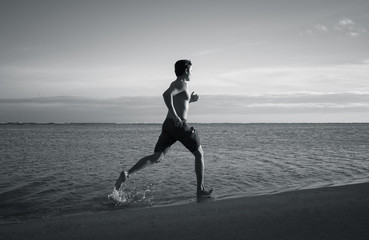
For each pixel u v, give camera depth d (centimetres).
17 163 995
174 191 528
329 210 301
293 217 281
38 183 625
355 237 222
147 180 641
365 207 309
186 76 459
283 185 584
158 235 245
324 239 221
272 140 2545
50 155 1286
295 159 1059
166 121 461
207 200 446
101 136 3909
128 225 278
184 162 963
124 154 1334
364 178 657
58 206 430
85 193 523
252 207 334
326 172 751
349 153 1287
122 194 505
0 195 511
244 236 234
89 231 264
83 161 1055
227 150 1484
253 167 849
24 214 386
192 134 455
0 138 3155
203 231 250
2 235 259
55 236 253
